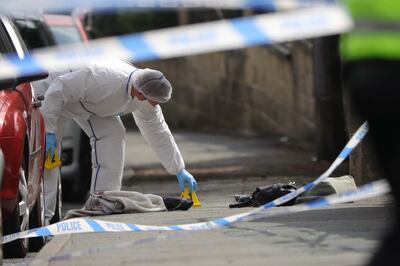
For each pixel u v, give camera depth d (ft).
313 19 39.52
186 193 80.89
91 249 55.77
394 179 32.94
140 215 73.00
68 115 78.69
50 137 76.54
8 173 59.26
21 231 62.08
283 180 106.83
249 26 40.37
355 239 55.16
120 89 76.79
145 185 111.96
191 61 210.59
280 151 147.33
